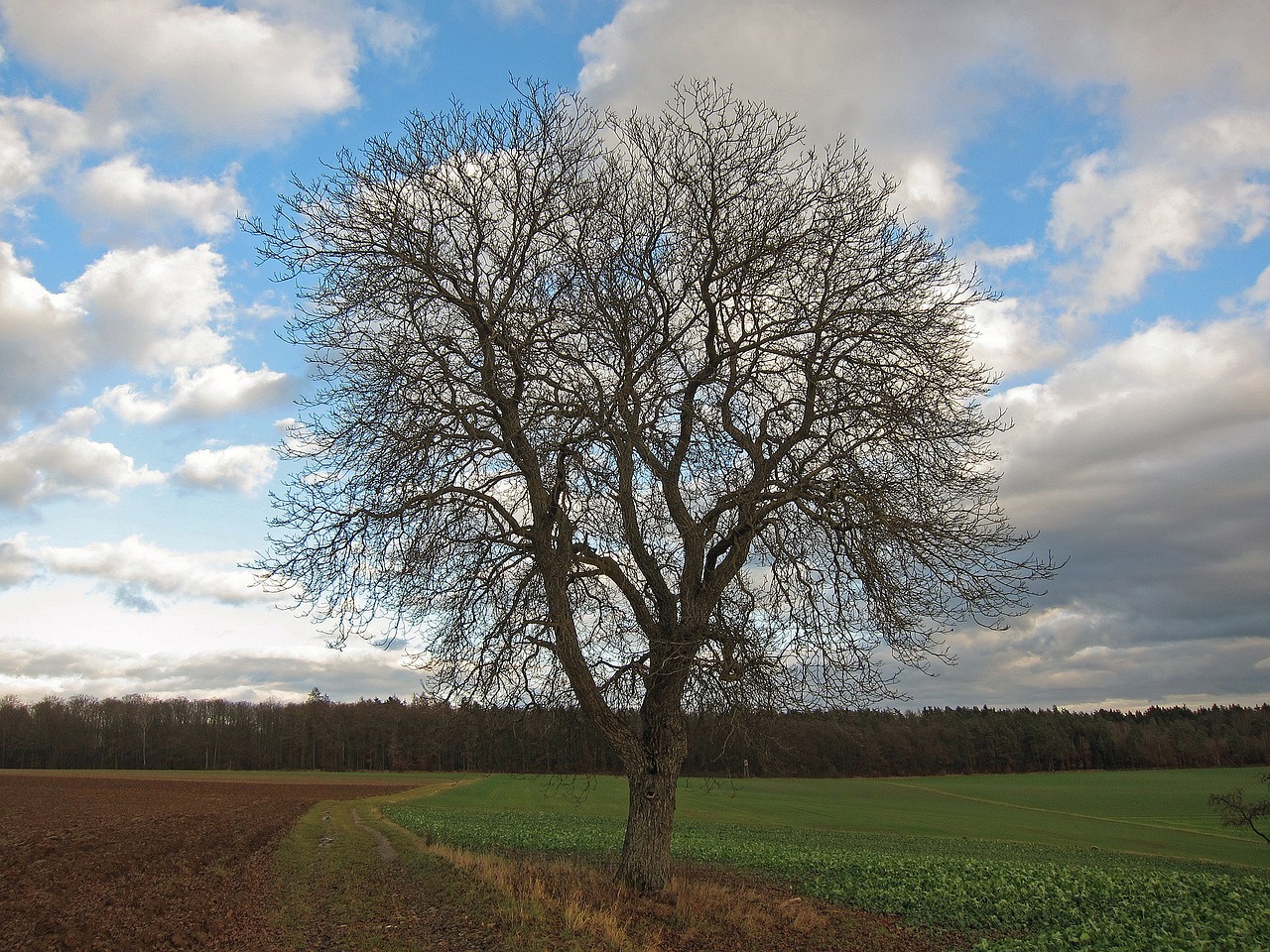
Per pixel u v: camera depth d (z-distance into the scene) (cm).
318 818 3666
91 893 1619
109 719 11644
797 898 1495
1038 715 10438
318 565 1273
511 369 1352
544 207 1377
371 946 1096
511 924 1128
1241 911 1328
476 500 1348
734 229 1406
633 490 1422
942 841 3884
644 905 1234
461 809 4412
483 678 1277
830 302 1382
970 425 1322
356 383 1322
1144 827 5569
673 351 1405
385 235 1348
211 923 1291
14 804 4397
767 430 1433
